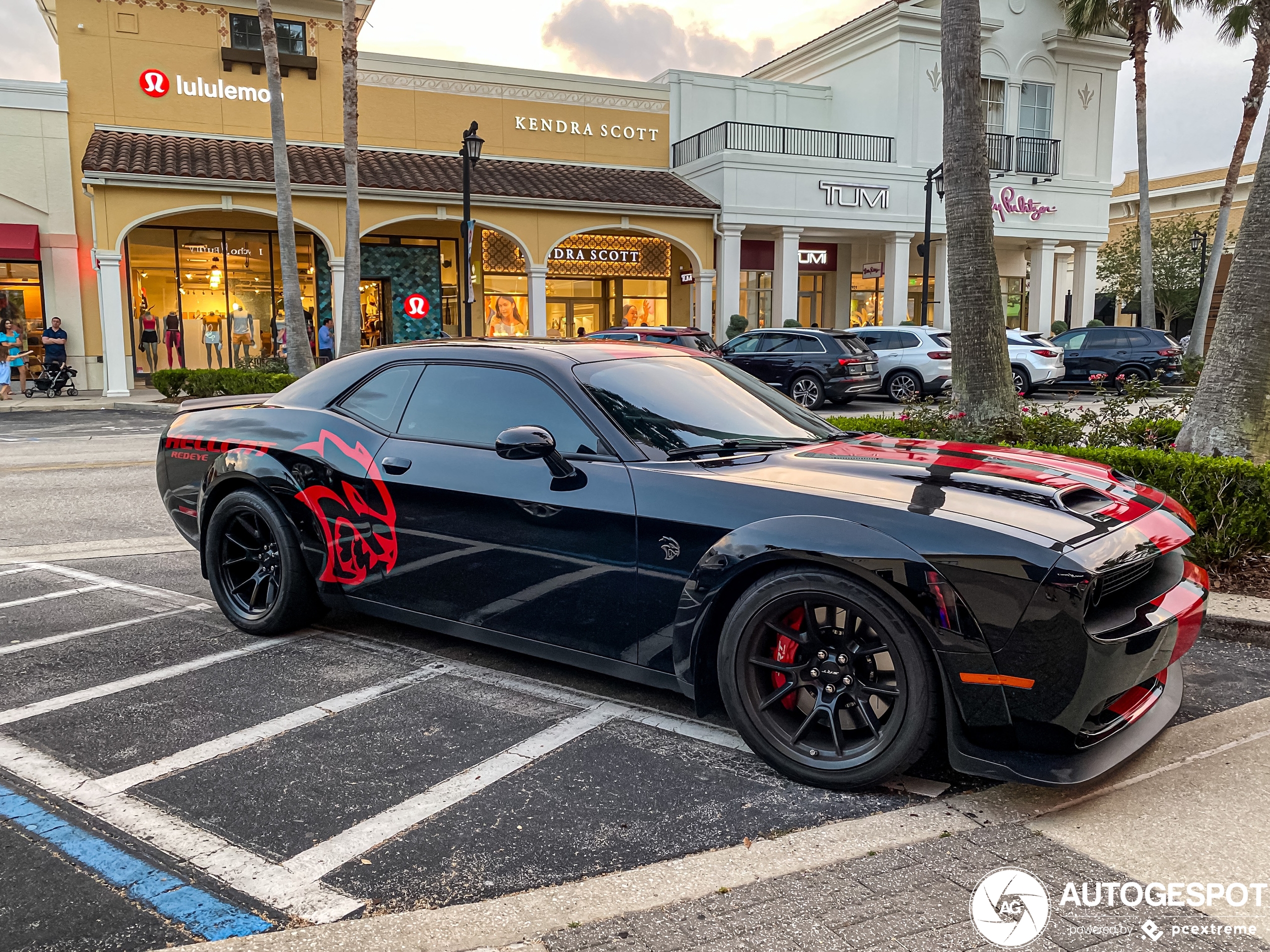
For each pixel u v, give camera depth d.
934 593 2.70
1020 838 2.66
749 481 3.21
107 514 7.81
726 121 26.64
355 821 2.78
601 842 2.65
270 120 22.50
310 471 4.29
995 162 27.00
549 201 22.17
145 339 22.14
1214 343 6.22
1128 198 44.03
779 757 3.04
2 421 16.16
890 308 26.41
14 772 3.10
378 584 4.14
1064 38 27.97
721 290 24.58
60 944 2.19
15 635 4.61
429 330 25.23
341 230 20.72
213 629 4.71
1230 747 3.26
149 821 2.77
